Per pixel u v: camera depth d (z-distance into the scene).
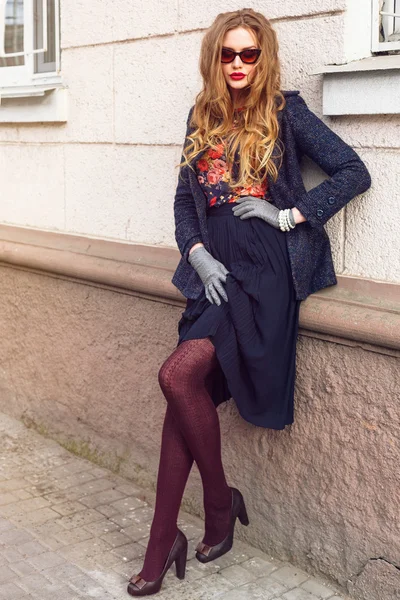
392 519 2.75
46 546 3.21
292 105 2.74
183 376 2.72
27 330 4.41
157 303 3.58
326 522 2.97
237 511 3.02
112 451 3.95
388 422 2.73
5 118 4.36
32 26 4.27
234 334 2.76
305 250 2.77
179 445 2.83
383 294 2.73
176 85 3.41
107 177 3.83
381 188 2.72
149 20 3.49
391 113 2.63
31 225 4.37
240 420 3.25
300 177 2.78
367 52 2.83
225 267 2.81
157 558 2.86
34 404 4.44
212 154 2.82
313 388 2.95
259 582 2.98
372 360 2.75
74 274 3.94
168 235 3.56
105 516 3.48
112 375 3.90
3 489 3.74
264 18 2.71
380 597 2.80
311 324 2.85
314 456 2.99
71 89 3.96
